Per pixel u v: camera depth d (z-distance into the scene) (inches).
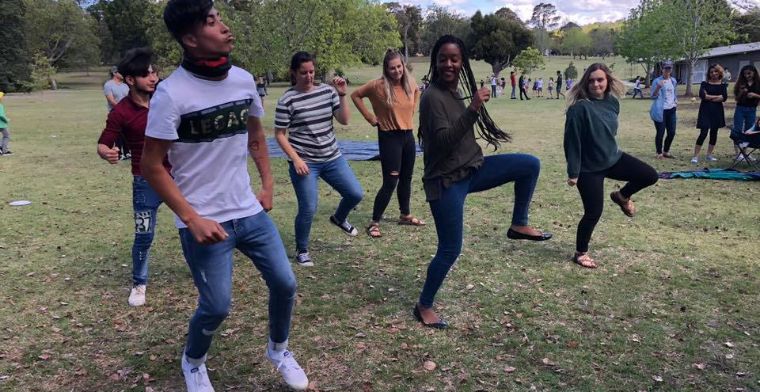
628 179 195.8
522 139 560.7
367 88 237.3
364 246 232.4
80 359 146.3
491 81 1423.5
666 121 420.2
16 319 169.5
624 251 219.0
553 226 254.5
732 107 872.3
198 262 110.7
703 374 134.3
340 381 133.8
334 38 699.4
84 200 325.1
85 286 195.0
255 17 637.3
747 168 374.3
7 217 286.5
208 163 107.7
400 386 131.4
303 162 198.7
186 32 99.7
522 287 186.5
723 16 1133.7
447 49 138.0
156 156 101.0
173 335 159.2
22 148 538.0
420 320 162.6
